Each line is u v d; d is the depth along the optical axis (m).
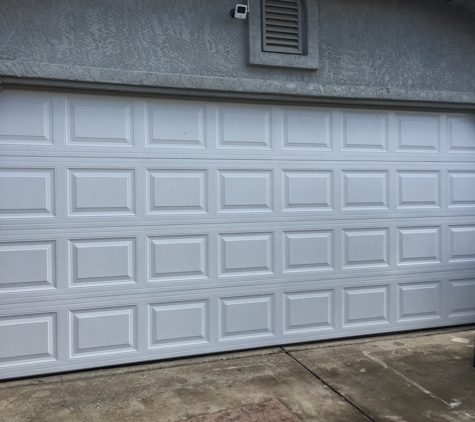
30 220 3.91
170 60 4.14
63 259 3.99
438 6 5.00
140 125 4.18
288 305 4.65
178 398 3.60
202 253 4.37
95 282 4.09
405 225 5.02
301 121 4.65
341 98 4.64
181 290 4.31
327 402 3.57
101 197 4.08
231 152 4.44
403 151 5.00
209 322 4.40
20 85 3.81
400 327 5.05
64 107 3.98
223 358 4.37
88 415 3.35
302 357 4.41
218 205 4.41
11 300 3.87
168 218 4.27
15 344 3.89
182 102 4.30
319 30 4.57
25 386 3.79
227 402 3.55
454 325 5.25
